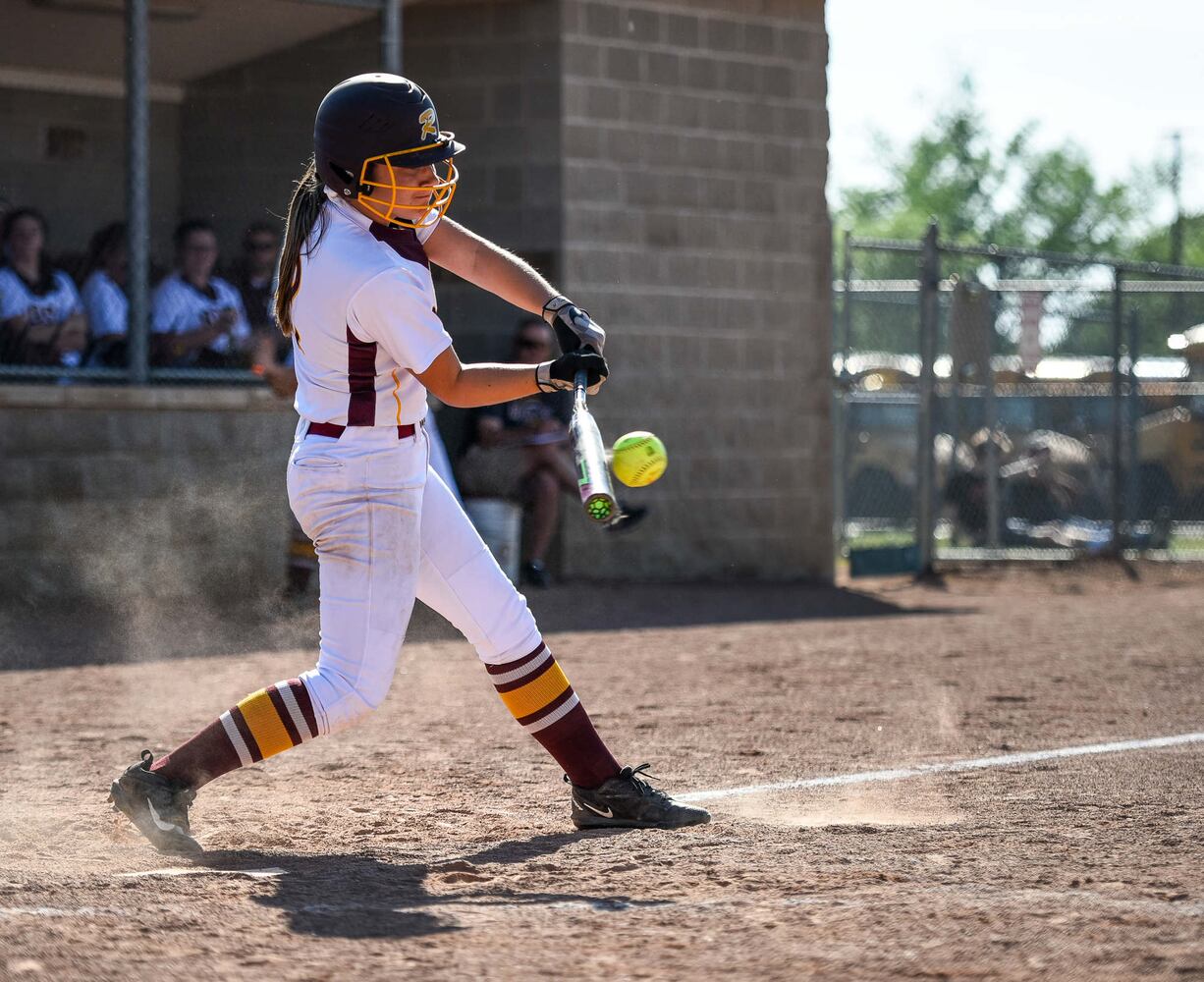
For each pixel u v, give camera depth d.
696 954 10.81
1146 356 67.00
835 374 50.00
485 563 15.21
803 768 19.27
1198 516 65.44
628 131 45.56
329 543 14.42
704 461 47.06
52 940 11.37
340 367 14.01
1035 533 56.25
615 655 30.77
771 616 38.59
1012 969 10.26
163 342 38.41
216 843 15.22
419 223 14.17
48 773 19.27
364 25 42.38
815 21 48.53
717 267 47.12
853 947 10.87
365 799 17.45
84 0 42.28
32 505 36.75
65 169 46.66
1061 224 173.38
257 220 41.50
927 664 29.42
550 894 12.84
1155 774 18.59
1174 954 10.55
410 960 10.81
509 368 14.27
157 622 35.59
